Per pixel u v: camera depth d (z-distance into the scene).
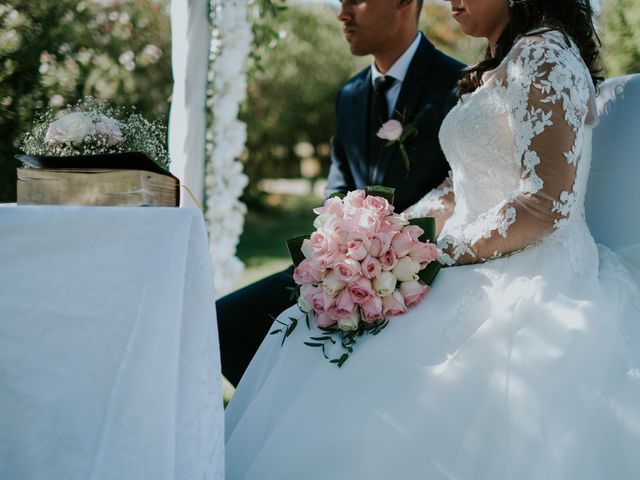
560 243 1.72
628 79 1.98
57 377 1.35
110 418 1.33
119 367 1.34
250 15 3.23
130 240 1.35
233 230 3.37
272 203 10.27
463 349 1.60
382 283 1.64
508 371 1.54
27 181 1.49
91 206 1.36
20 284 1.34
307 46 9.73
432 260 1.74
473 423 1.52
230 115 3.12
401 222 1.70
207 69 2.82
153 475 1.32
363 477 1.52
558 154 1.66
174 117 2.83
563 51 1.71
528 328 1.60
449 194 2.29
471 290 1.70
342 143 2.87
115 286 1.35
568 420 1.48
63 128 1.62
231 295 2.51
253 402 1.75
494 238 1.72
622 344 1.59
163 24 4.93
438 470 1.49
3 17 3.75
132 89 4.76
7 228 1.33
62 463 1.34
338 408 1.61
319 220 1.73
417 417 1.54
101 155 1.47
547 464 1.44
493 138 1.78
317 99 10.02
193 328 1.40
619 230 1.95
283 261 6.57
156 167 1.52
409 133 2.58
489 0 1.91
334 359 1.68
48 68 3.83
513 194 1.73
